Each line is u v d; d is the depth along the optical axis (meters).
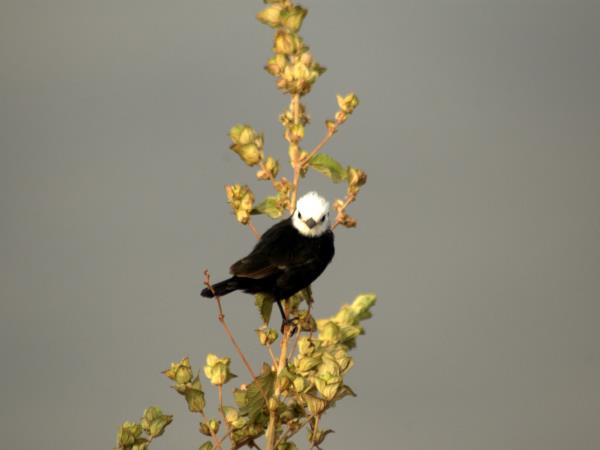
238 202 9.64
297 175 9.84
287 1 10.31
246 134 9.81
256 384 8.79
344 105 9.78
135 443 8.87
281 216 9.78
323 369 8.57
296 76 9.72
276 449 8.59
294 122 9.84
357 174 9.85
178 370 8.80
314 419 8.73
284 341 9.20
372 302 10.41
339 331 9.79
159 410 9.08
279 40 10.02
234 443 8.82
